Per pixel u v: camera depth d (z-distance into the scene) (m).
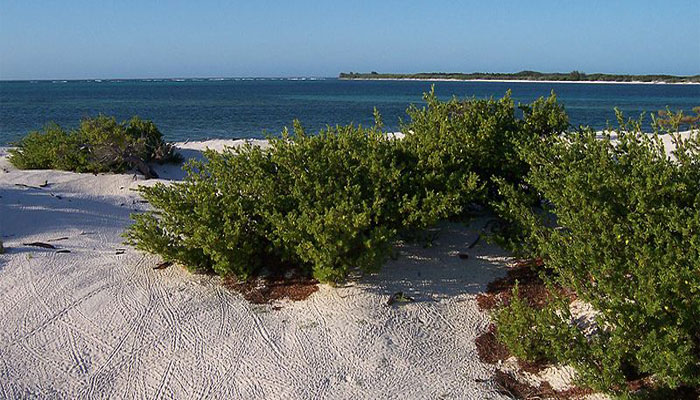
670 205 5.05
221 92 103.50
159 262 6.96
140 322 5.65
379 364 5.00
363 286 6.11
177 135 28.83
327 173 6.72
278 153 6.94
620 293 4.25
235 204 6.30
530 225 5.92
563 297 5.16
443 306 5.82
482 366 4.99
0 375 4.89
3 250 7.27
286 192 6.68
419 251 6.79
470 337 5.39
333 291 6.03
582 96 81.62
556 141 6.91
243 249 6.14
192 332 5.50
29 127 33.00
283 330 5.48
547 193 5.78
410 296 5.96
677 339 3.93
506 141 7.52
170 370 4.98
